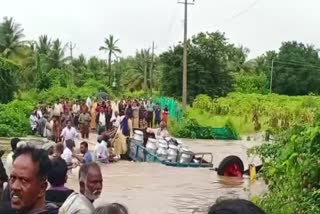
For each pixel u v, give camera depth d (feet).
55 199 20.97
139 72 341.00
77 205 17.60
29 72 239.09
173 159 76.69
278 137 37.14
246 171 66.18
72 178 55.98
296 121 36.52
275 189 32.42
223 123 147.23
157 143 80.43
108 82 311.68
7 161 29.94
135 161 79.82
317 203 28.84
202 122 152.35
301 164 30.01
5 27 248.52
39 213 13.70
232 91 221.66
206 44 215.51
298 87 283.79
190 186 57.98
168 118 137.08
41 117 113.91
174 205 47.70
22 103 136.36
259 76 282.77
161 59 220.84
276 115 111.86
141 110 131.03
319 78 285.64
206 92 212.84
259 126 138.82
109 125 116.06
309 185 29.84
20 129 117.70
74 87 246.68
